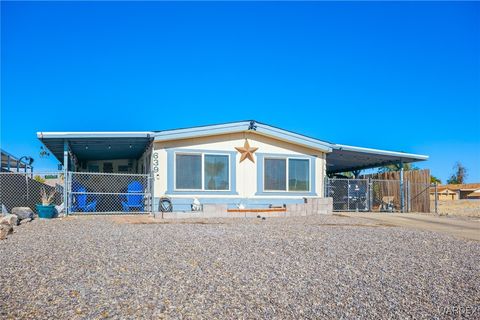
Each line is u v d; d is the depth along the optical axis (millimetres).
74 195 14164
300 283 5547
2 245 7496
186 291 5035
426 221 14453
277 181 16031
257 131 15594
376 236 9773
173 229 9859
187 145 14938
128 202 14523
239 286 5312
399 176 19828
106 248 7281
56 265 6020
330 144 16703
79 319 4086
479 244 9375
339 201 18812
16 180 14203
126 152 18516
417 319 4477
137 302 4602
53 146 15695
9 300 4539
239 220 12711
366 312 4609
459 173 65938
